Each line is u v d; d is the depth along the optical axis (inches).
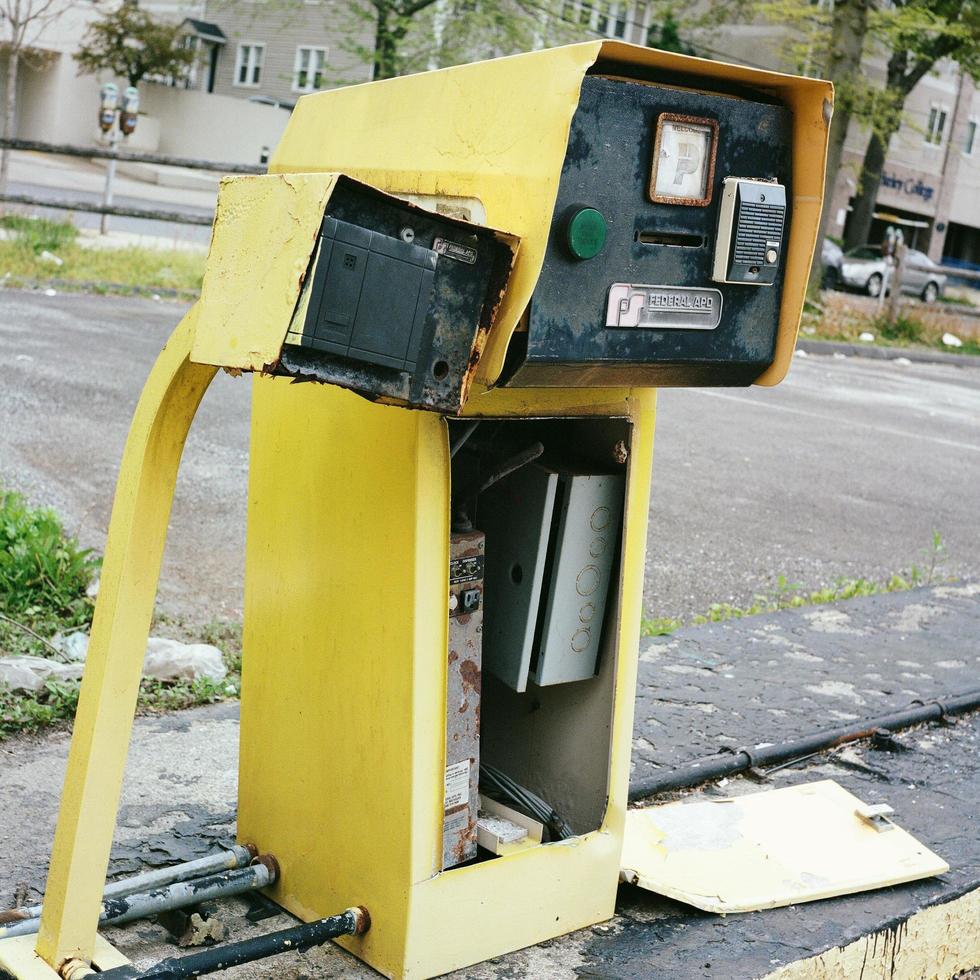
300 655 95.4
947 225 1742.1
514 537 97.8
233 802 120.0
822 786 130.7
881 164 1359.5
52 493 230.5
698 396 486.9
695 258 82.9
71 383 327.0
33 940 86.5
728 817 120.4
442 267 72.9
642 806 129.4
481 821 99.1
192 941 95.2
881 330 852.0
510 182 76.9
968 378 715.4
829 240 1072.2
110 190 690.2
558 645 98.2
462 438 88.7
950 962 112.9
